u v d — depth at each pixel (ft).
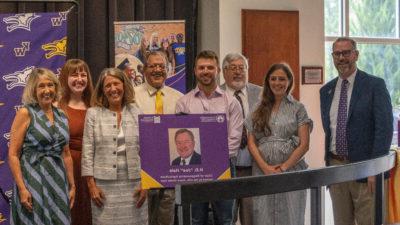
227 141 10.82
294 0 18.37
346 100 13.06
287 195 12.39
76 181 12.84
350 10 20.89
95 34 17.44
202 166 10.74
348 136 12.91
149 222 12.70
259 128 12.51
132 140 12.00
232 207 12.52
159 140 10.71
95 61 17.47
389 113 12.63
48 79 11.56
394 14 21.57
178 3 18.51
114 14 17.43
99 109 12.17
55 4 16.90
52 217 11.49
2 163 13.56
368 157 12.78
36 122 11.43
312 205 8.33
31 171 11.37
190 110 12.69
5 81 13.64
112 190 11.89
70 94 13.07
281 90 12.44
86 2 17.33
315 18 18.70
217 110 12.67
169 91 13.74
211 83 12.75
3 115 13.62
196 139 10.75
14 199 11.55
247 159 13.15
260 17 17.87
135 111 12.25
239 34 17.71
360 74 13.03
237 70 13.89
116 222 11.90
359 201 12.91
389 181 13.96
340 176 8.50
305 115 12.60
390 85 21.62
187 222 7.47
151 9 18.16
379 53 21.53
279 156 12.31
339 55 12.98
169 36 16.05
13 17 13.69
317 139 18.80
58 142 11.64
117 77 12.08
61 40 13.91
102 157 11.93
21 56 13.71
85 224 13.02
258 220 12.55
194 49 18.60
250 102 14.02
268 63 17.99
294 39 18.31
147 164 10.69
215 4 17.69
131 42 16.05
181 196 7.38
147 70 13.57
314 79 18.70
